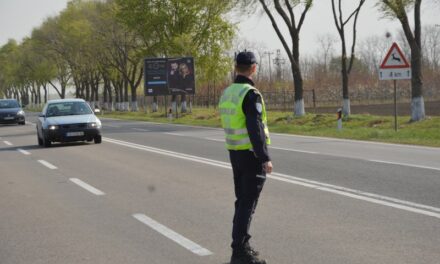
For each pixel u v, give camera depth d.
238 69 5.53
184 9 52.06
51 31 77.25
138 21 52.81
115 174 12.12
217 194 9.24
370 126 25.58
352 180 10.13
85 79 82.00
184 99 51.38
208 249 5.97
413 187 9.18
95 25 62.41
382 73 19.98
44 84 102.88
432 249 5.61
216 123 33.53
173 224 7.17
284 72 91.44
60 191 10.13
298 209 7.78
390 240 6.00
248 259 5.33
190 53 51.19
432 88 60.06
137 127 32.47
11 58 106.56
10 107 38.44
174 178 11.20
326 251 5.68
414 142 17.81
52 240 6.60
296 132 24.44
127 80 68.50
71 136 19.30
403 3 23.45
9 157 16.72
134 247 6.16
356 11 30.05
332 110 47.12
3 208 8.73
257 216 7.43
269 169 5.26
